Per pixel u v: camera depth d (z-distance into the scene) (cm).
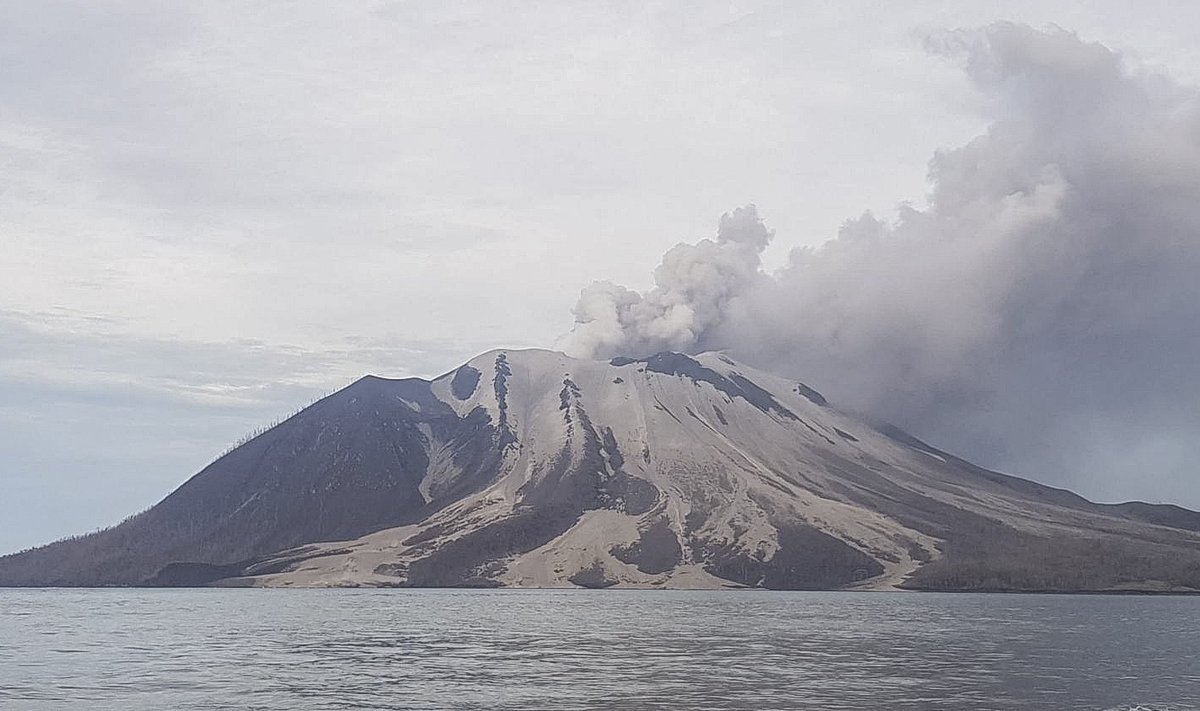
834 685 12156
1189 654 16225
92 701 10938
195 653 15888
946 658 15338
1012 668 14038
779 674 13162
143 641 18112
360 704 10712
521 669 13700
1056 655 15950
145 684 12175
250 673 13250
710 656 15450
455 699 11050
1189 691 11906
